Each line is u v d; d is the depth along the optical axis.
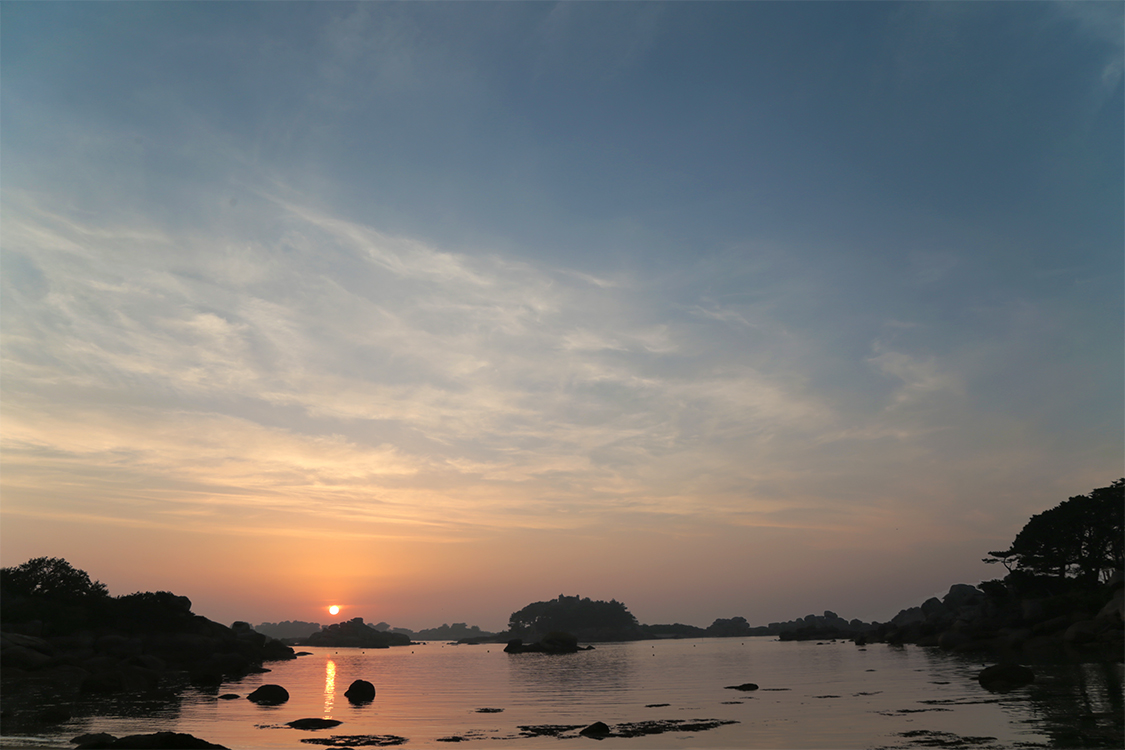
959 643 105.19
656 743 32.38
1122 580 96.12
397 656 187.62
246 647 125.31
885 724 34.81
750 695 53.91
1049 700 38.94
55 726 38.56
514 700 55.56
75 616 102.12
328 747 32.31
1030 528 125.75
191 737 29.05
